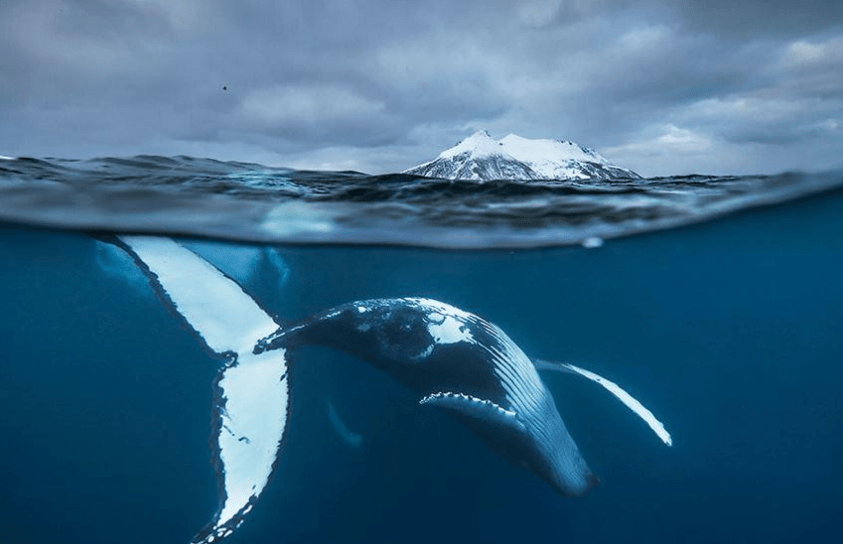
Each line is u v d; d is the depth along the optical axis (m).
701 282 22.83
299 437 14.33
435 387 9.52
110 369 20.64
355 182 12.24
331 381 14.46
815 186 13.32
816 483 13.02
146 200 11.43
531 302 23.95
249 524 11.88
